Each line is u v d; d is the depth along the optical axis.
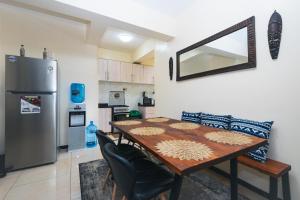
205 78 2.42
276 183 1.33
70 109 3.19
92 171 2.23
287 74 1.51
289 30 1.49
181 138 1.33
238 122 1.81
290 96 1.49
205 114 2.30
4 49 2.71
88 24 2.92
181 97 2.91
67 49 3.30
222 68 2.12
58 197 1.69
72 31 3.33
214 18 2.26
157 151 1.02
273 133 1.61
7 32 2.74
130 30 2.76
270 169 1.36
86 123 3.49
